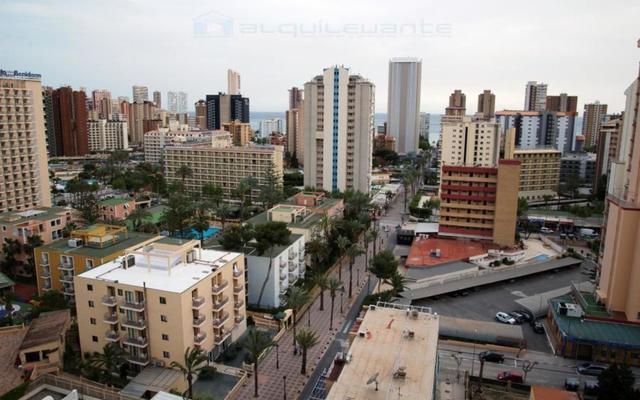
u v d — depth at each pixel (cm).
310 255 13875
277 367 9000
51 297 10100
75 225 14662
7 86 15725
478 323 10181
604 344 9000
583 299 10644
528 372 8769
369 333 6900
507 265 14275
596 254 15088
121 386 7919
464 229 16525
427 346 6569
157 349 8281
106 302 8356
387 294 11094
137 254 9438
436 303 11881
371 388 5616
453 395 8050
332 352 9594
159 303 8125
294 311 10175
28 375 7600
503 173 15650
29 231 13188
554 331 10106
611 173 11388
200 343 8469
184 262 9350
